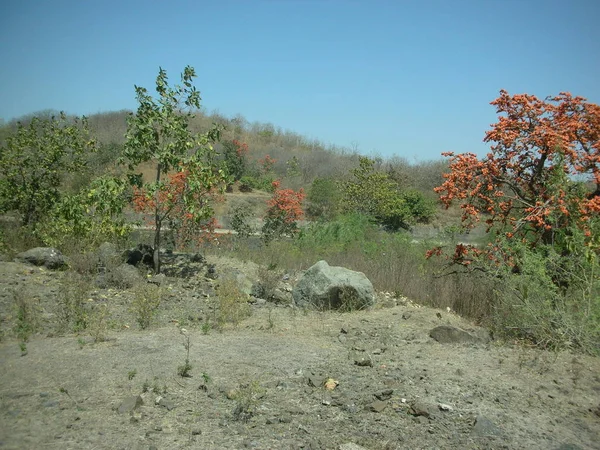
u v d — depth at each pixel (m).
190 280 8.73
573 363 5.31
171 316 6.58
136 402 3.69
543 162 7.40
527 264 6.28
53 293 7.11
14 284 7.36
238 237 15.23
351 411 3.92
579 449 3.56
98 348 4.91
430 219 28.98
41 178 11.69
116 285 7.96
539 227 7.14
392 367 4.93
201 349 5.05
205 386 4.11
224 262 10.18
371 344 5.65
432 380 4.65
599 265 6.24
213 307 6.98
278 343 5.45
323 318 6.77
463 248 7.86
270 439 3.41
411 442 3.53
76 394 3.85
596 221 6.63
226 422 3.59
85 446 3.12
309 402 4.04
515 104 7.52
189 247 12.27
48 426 3.32
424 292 8.13
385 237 15.22
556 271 6.67
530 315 6.02
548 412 4.16
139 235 12.85
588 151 7.31
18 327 5.37
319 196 28.50
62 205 9.36
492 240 8.03
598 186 7.18
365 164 28.89
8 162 11.21
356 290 7.25
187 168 9.20
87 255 8.52
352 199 27.88
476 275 7.86
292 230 16.02
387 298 8.24
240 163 35.84
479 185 7.48
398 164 39.00
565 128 7.20
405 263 9.69
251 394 4.00
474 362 5.23
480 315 7.05
